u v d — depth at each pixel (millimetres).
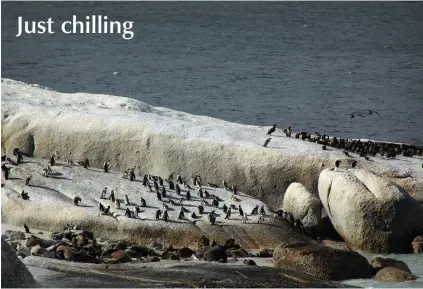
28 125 111125
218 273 75375
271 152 106875
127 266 77625
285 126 194375
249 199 103000
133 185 102500
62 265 75062
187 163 107438
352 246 96750
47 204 95625
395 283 80938
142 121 111062
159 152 108250
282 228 97250
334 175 98500
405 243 96125
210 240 92500
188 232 93125
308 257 83062
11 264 61438
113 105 121312
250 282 72500
